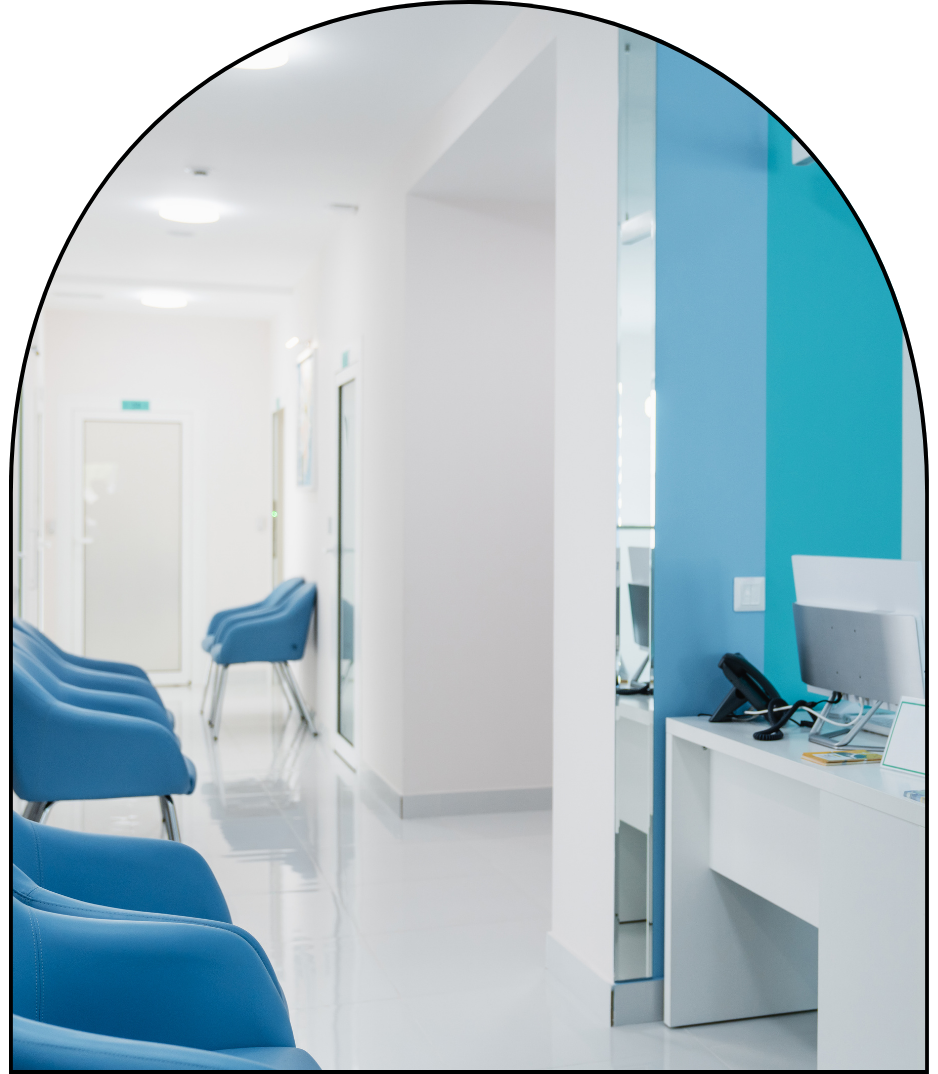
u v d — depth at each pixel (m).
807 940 2.69
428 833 4.19
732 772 2.52
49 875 1.93
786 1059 2.40
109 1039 1.23
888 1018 1.91
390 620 4.64
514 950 3.03
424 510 4.47
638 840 2.62
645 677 2.64
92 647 8.30
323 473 6.25
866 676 2.26
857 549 2.87
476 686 4.52
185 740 6.04
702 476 2.69
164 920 1.71
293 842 4.05
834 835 2.05
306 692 6.75
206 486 8.45
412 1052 2.41
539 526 4.61
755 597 2.72
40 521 6.66
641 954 2.62
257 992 1.65
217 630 6.80
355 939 3.09
